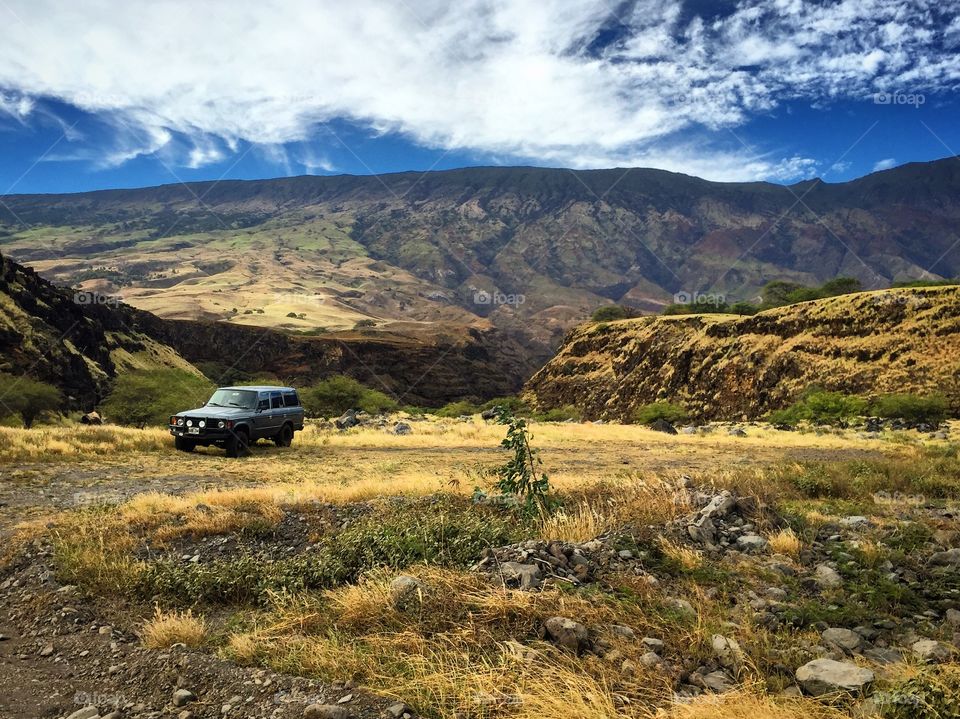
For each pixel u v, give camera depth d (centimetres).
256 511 817
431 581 468
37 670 403
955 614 436
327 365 17638
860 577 520
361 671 357
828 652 370
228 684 356
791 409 4641
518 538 619
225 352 16425
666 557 548
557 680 323
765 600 464
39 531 707
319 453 1830
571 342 13425
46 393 4188
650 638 382
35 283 8575
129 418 3775
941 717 280
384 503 867
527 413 8062
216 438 1650
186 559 620
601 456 1850
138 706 346
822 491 941
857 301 6988
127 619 486
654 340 9681
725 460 1727
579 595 438
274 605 477
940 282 10600
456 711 305
